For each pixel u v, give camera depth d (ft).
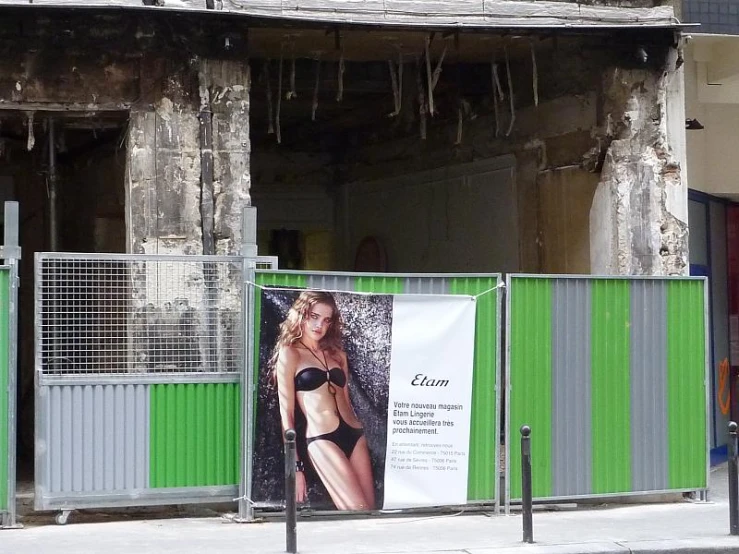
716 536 29.45
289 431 26.78
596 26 36.29
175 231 33.68
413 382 31.50
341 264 57.67
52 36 32.99
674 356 34.94
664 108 38.73
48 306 29.66
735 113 47.34
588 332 33.71
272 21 33.96
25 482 36.09
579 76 40.27
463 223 47.80
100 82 33.45
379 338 31.27
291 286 30.81
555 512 33.68
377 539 28.60
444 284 32.04
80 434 29.73
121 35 33.45
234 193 34.27
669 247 38.60
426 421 31.60
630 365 34.27
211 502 30.83
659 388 34.68
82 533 29.12
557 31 36.27
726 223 49.65
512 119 41.22
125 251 35.99
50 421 29.45
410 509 32.17
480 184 46.60
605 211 39.32
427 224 50.49
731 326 49.44
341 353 30.96
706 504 35.45
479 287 32.30
